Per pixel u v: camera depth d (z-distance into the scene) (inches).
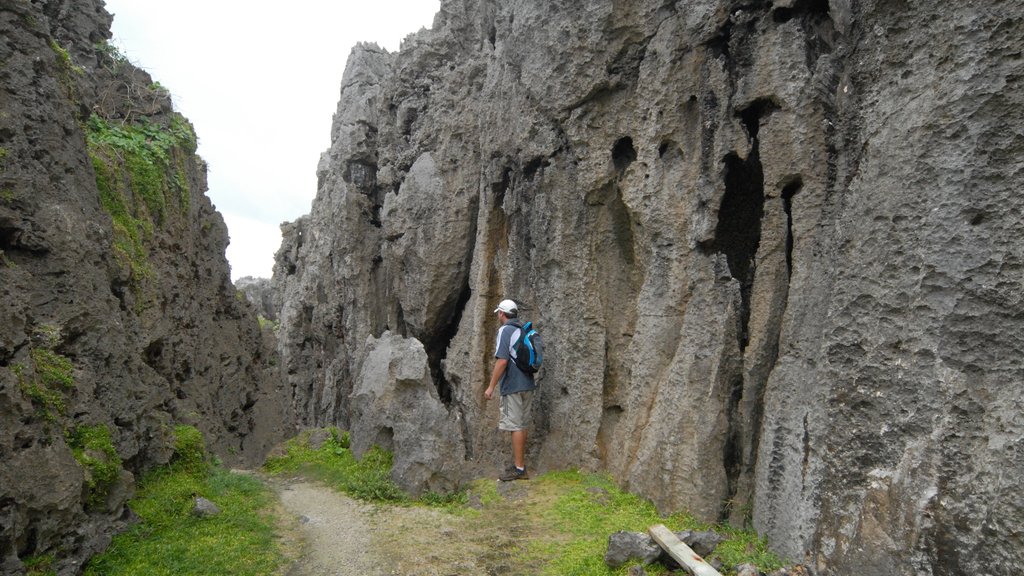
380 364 392.5
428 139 592.7
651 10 332.5
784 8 269.7
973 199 178.5
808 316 246.5
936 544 174.2
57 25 382.0
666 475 292.7
